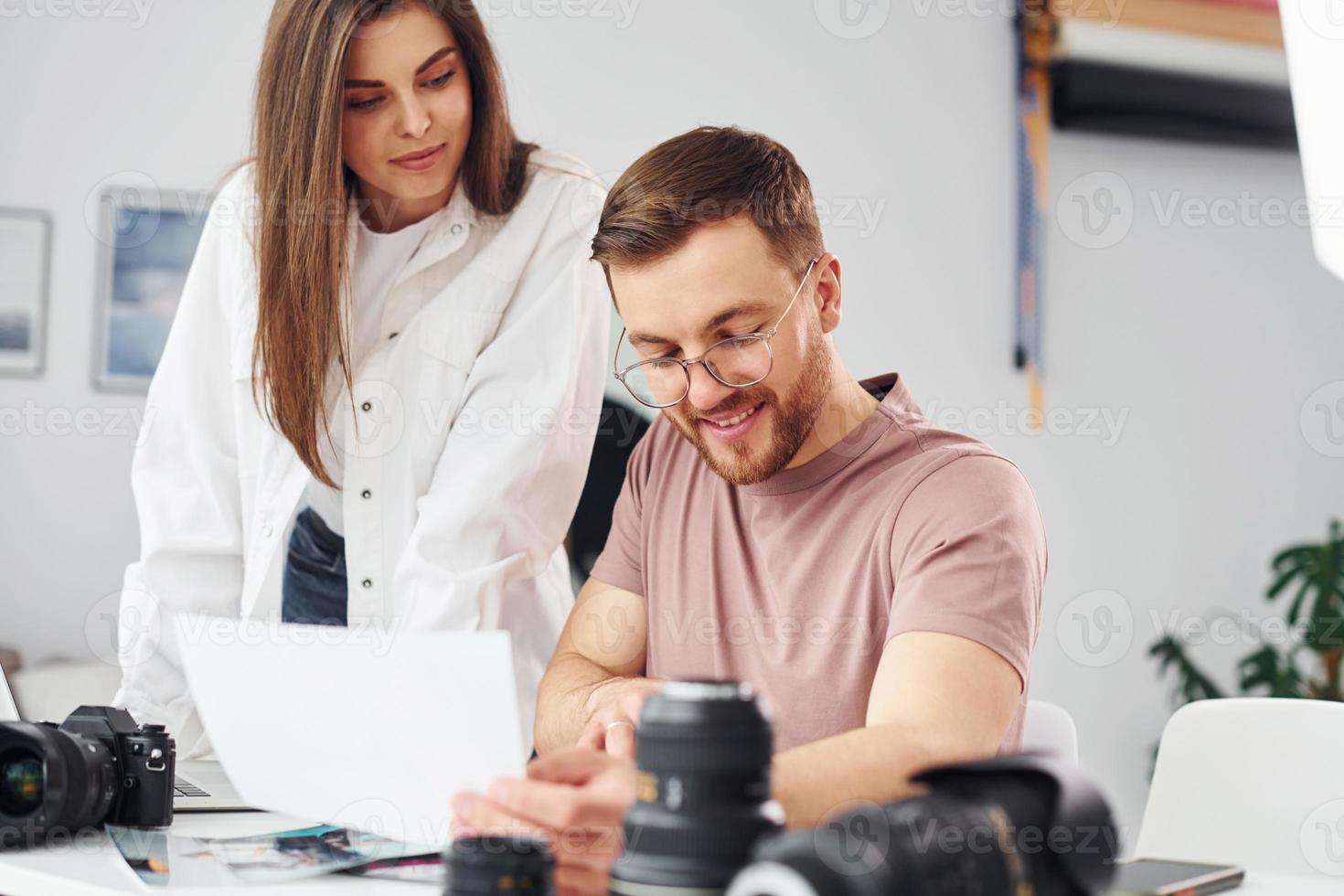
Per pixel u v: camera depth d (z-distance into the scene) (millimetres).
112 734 1013
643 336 1124
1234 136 3256
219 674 937
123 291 2844
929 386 3129
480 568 1461
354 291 1582
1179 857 1324
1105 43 3176
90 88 2822
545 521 1544
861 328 3092
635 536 1378
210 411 1584
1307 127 919
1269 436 3373
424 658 812
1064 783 621
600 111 2971
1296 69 920
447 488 1485
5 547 2775
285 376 1479
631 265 1104
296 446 1491
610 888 642
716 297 1085
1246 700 1340
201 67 2867
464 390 1531
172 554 1560
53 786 939
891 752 840
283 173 1465
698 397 1111
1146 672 3258
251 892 792
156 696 1503
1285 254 3383
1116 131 3197
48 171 2805
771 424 1137
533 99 2926
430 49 1436
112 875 852
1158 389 3287
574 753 794
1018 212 3188
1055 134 3209
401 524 1541
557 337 1528
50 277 2811
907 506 1146
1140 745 3240
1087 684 3221
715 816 614
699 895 607
